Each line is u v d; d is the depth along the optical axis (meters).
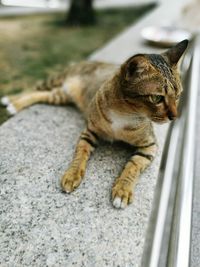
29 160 0.40
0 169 0.38
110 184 0.37
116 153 0.42
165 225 0.45
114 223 0.32
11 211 0.33
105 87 0.39
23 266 0.28
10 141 0.43
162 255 0.42
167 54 0.38
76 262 0.29
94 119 0.40
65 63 0.86
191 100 0.54
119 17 1.41
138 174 0.38
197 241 0.37
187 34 0.82
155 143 0.41
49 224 0.32
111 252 0.30
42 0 1.60
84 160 0.38
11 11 1.37
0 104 0.57
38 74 0.77
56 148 0.42
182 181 0.40
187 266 0.30
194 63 0.62
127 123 0.38
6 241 0.30
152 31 0.85
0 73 0.76
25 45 0.97
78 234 0.31
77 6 1.23
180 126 0.53
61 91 0.53
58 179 0.37
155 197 0.43
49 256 0.29
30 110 0.51
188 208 0.36
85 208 0.34
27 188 0.36
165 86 0.34
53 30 1.16
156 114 0.35
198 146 0.51
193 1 1.26
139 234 0.32
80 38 1.09
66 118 0.49
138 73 0.34
